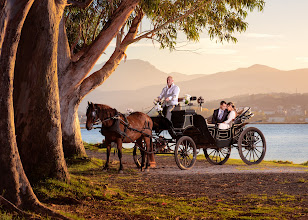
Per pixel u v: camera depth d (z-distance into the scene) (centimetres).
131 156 2134
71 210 769
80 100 1659
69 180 912
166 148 1560
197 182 1180
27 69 872
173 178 1266
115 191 983
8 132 688
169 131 1525
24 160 869
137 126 1398
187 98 1530
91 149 2533
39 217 646
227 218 727
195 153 1573
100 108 1310
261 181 1160
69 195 858
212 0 1792
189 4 1711
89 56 1570
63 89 1598
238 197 940
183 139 1511
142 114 1440
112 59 1669
